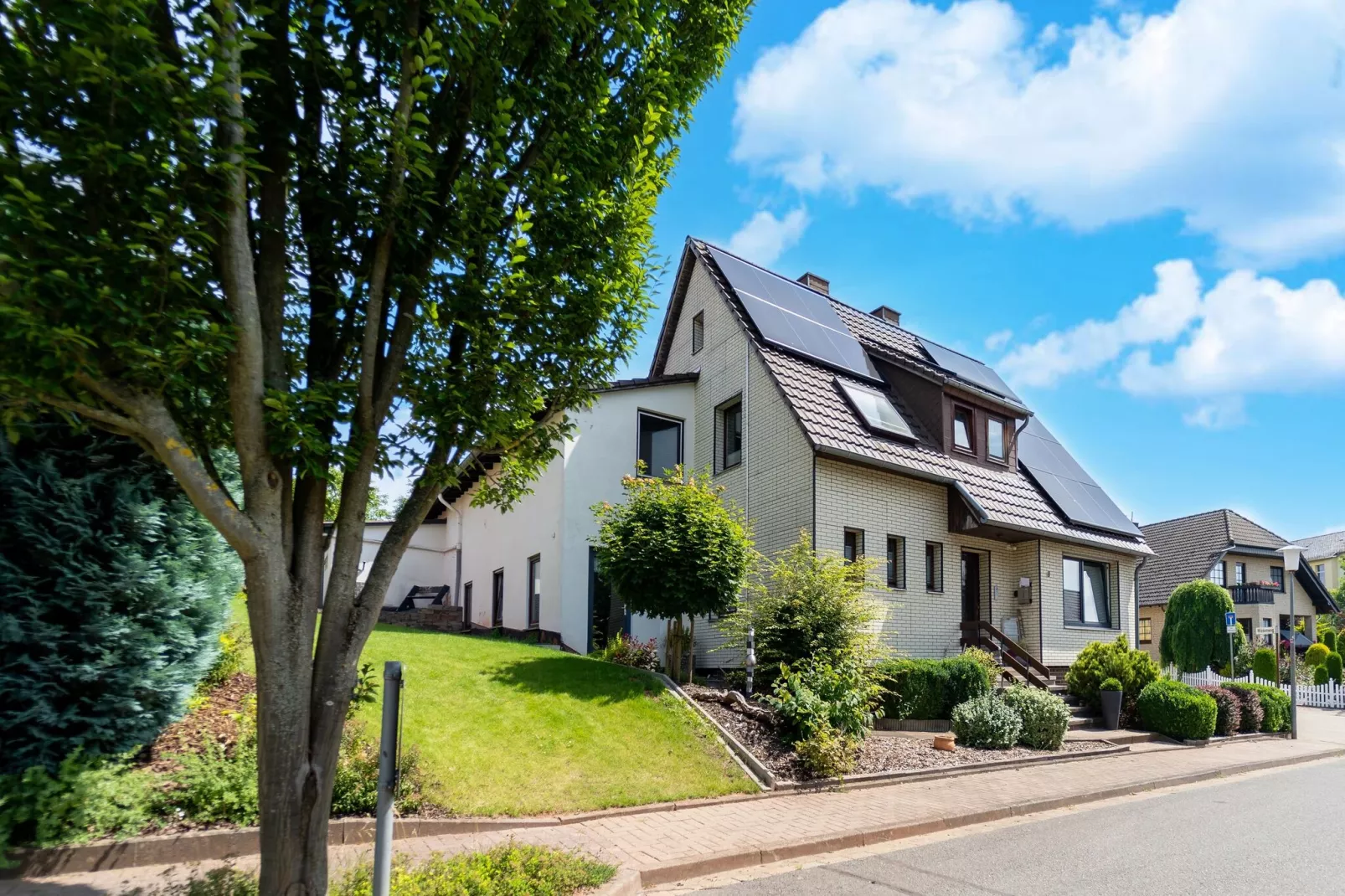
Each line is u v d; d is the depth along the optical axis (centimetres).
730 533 1187
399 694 421
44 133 325
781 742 999
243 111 383
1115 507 2072
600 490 1590
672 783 845
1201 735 1525
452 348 486
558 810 745
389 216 419
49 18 328
